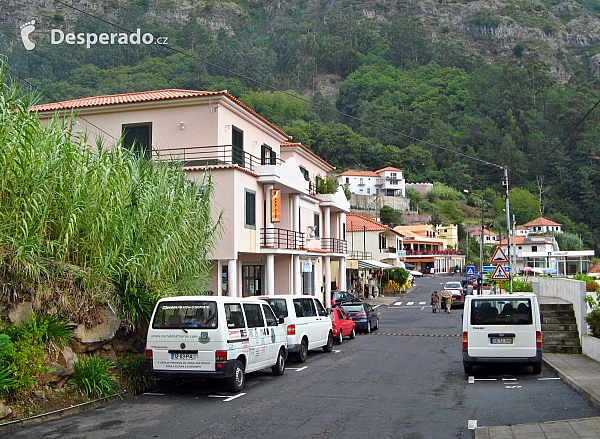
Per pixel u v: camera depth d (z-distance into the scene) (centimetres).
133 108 2603
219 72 16650
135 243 1345
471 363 1430
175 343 1166
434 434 872
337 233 4206
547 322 1942
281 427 916
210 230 1820
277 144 3294
